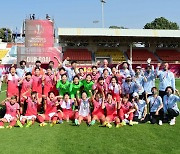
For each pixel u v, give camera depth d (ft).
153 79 38.52
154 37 140.26
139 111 34.91
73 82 37.52
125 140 26.76
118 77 40.34
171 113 33.19
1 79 51.80
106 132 29.68
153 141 26.48
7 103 33.94
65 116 35.22
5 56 158.40
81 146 24.86
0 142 25.99
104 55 144.05
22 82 37.22
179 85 84.33
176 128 31.48
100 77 36.78
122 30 133.80
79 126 32.24
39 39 112.78
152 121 33.94
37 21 112.57
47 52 107.34
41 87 38.17
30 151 23.53
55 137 27.66
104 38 142.72
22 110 36.01
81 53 143.54
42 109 38.34
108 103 34.35
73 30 131.44
